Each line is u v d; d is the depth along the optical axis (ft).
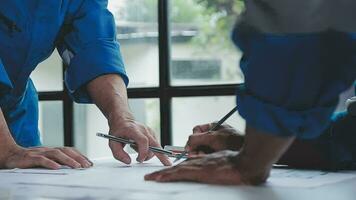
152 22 8.92
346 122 3.40
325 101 2.21
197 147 3.68
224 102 8.29
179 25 8.68
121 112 4.29
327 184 2.55
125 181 2.65
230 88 8.17
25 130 5.21
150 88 8.83
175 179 2.57
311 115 2.20
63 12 4.62
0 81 4.02
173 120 8.70
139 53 9.02
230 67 8.27
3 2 4.50
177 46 8.73
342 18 2.03
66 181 2.70
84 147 9.41
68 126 9.46
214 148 3.62
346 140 3.39
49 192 2.36
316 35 2.11
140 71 9.02
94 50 4.58
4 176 2.98
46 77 9.62
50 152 3.58
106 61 4.55
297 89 2.18
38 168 3.45
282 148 2.34
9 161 3.58
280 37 2.14
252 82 2.23
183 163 2.68
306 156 3.36
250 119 2.25
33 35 4.55
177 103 8.68
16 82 4.69
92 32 4.64
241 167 2.47
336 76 2.18
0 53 4.54
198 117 8.51
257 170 2.44
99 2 4.82
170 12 8.74
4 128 3.74
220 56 8.33
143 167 3.56
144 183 2.55
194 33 8.57
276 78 2.18
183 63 8.66
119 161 4.00
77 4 4.69
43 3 4.54
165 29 8.72
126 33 9.07
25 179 2.82
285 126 2.21
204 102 8.44
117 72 4.57
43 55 4.70
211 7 8.23
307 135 2.28
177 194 2.23
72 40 4.75
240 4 2.29
